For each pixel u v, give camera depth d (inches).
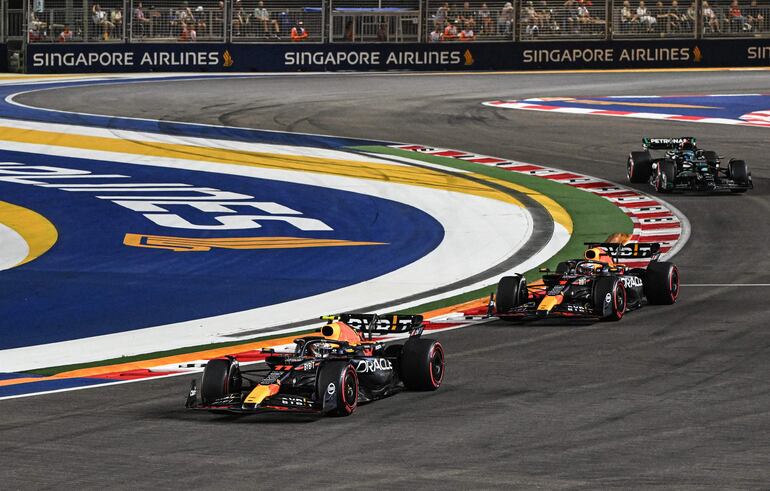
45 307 2447.1
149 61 7268.7
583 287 2156.7
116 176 4165.8
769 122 5024.6
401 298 2493.8
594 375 1689.2
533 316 2156.7
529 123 5147.6
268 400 1412.4
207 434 1364.4
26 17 7209.6
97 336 2164.1
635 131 4891.7
